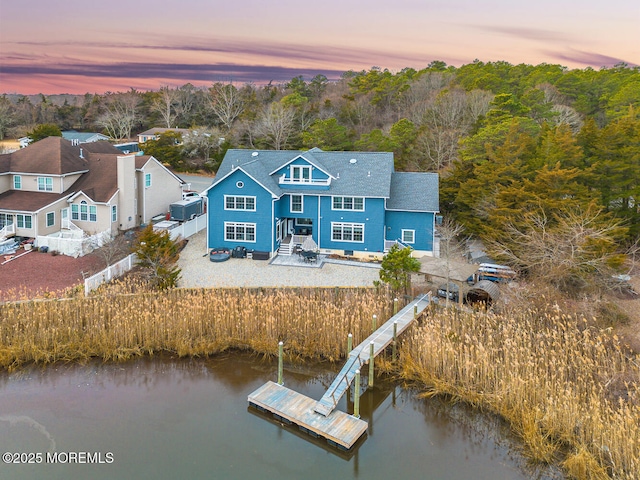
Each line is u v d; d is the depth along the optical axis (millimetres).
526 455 14898
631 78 64438
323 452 15180
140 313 21344
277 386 18188
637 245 28312
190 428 16188
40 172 35500
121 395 18062
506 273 25938
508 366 17453
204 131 69000
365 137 53531
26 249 31812
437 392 17984
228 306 22812
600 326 20641
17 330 20469
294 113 68250
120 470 14102
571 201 26703
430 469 14406
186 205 39844
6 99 99062
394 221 32719
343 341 21000
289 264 30750
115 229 35719
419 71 91438
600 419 14594
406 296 24406
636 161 29266
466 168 38438
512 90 63812
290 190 32938
